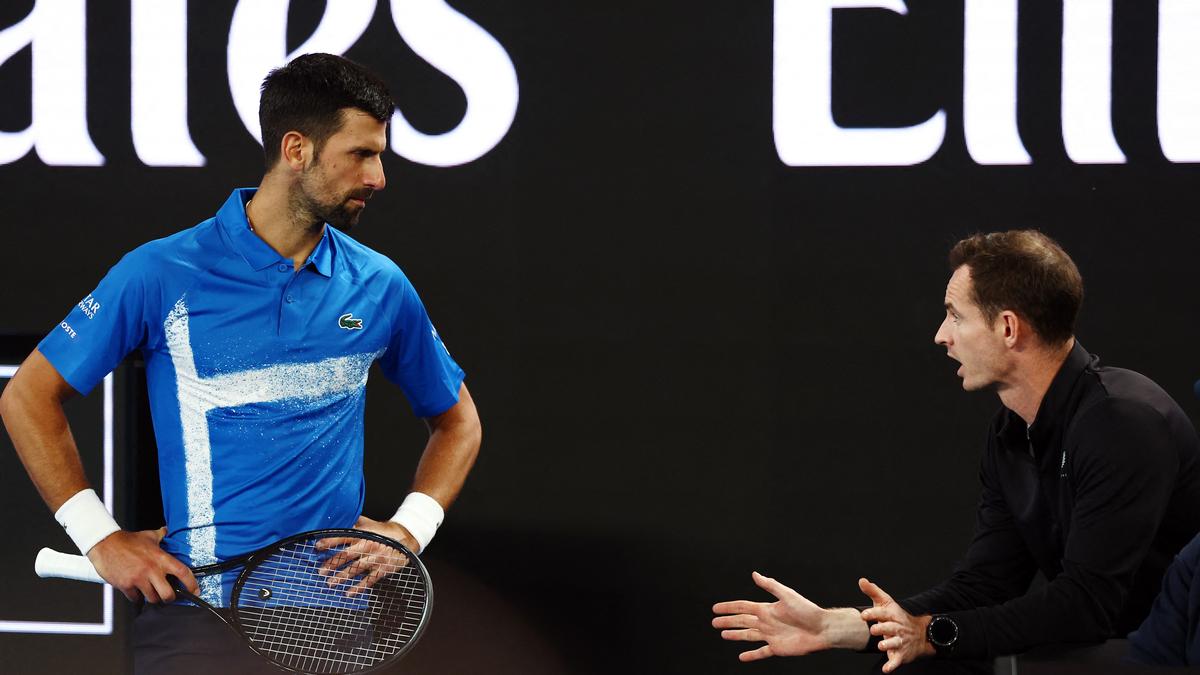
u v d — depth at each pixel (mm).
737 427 11859
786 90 11664
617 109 11805
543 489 12023
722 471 11891
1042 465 7918
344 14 11914
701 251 11820
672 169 11797
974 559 8516
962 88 11547
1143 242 11477
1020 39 11477
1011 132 11531
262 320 7297
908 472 11742
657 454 11930
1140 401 7488
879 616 7344
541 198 11906
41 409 7223
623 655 11984
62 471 7219
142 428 11789
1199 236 11406
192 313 7238
